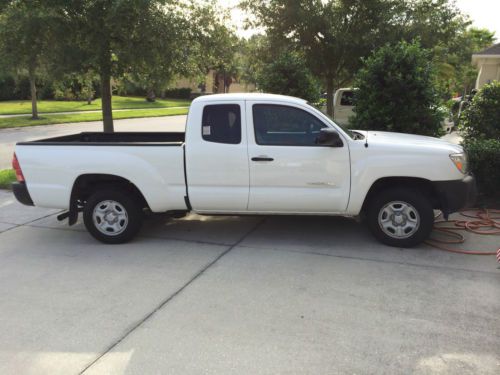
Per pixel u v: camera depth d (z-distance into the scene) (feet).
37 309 13.52
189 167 18.06
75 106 115.44
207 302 13.69
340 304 13.38
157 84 33.53
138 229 19.19
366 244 18.31
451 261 16.49
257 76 44.11
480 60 68.90
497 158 23.08
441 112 26.71
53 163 18.74
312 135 17.71
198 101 17.97
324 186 17.57
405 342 11.37
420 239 17.46
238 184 17.94
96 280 15.51
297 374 10.21
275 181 17.72
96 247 18.89
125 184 19.21
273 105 17.76
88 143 18.63
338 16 42.52
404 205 17.46
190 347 11.35
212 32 32.01
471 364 10.46
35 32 29.07
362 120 27.12
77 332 12.17
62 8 29.04
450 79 86.48
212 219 22.39
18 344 11.67
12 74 34.96
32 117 82.64
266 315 12.83
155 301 13.84
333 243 18.53
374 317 12.60
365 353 10.93
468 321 12.34
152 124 80.33
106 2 28.78
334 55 45.24
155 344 11.51
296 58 39.96
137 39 30.27
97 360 10.90
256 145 17.66
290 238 19.27
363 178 17.24
